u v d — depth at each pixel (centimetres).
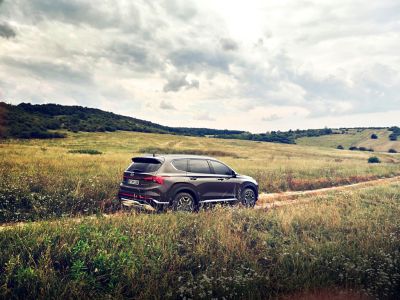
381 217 998
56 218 777
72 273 486
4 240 573
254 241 725
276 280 534
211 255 594
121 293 471
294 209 979
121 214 823
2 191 957
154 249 593
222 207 955
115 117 15875
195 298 449
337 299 496
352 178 2422
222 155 6519
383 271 573
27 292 445
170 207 925
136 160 1005
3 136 7400
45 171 1374
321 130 18062
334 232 817
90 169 1599
